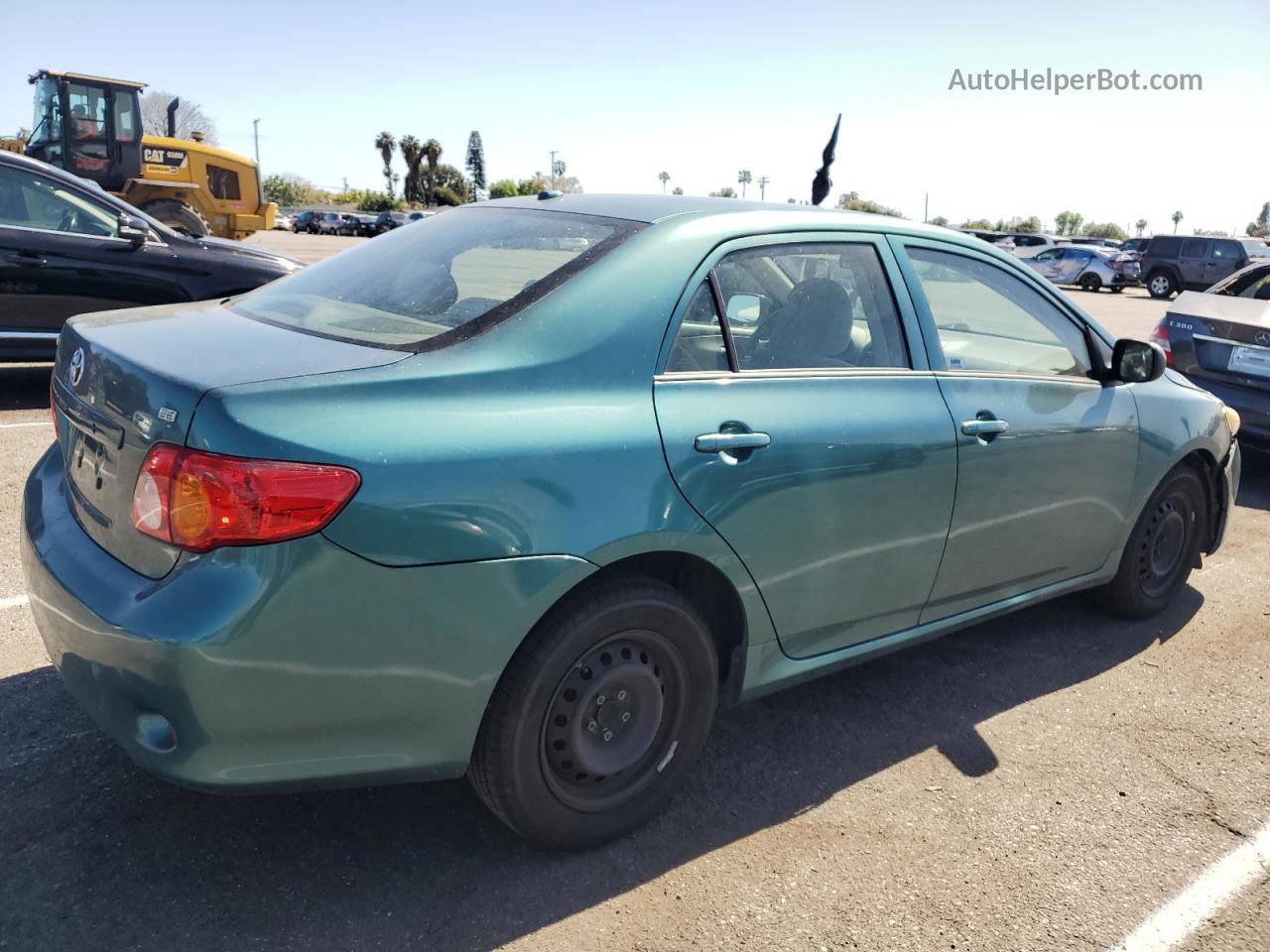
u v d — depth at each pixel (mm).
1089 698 3615
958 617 3416
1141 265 29266
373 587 2074
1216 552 5344
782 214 2961
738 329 2729
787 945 2320
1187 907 2525
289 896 2369
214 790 2088
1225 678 3818
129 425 2201
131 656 2035
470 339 2346
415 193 95625
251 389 2064
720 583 2678
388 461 2076
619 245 2629
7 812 2600
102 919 2256
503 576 2201
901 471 2951
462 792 2816
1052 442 3434
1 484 5168
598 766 2535
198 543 2014
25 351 6945
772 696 3518
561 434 2297
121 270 7145
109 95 15492
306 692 2072
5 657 3402
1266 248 27281
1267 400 6520
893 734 3303
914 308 3158
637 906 2418
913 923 2416
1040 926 2434
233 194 18500
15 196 6820
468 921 2328
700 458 2506
